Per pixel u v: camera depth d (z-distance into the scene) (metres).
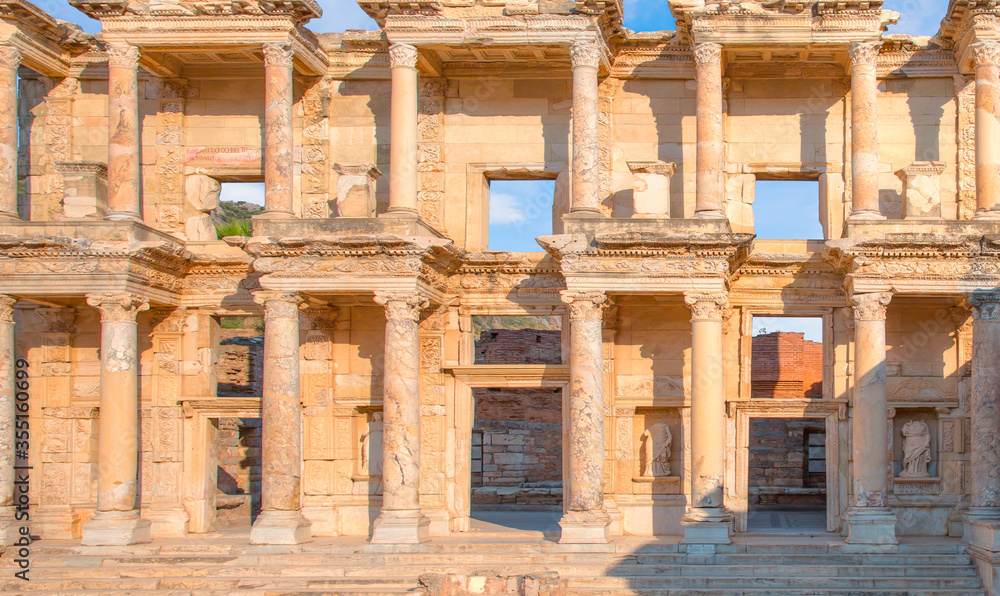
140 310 31.23
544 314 32.56
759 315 32.59
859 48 30.34
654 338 32.44
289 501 29.80
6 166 31.38
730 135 32.97
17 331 34.00
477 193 33.38
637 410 32.59
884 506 28.84
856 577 27.09
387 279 29.64
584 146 30.42
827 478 31.72
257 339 45.91
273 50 31.00
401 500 29.47
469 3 30.92
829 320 31.94
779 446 43.84
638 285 29.50
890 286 29.20
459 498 32.41
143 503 33.03
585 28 30.59
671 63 33.06
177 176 34.12
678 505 31.80
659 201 30.69
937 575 27.33
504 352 48.72
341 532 32.66
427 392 32.59
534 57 32.47
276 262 29.91
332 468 32.88
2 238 29.89
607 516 29.31
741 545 28.66
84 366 33.88
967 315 31.41
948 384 31.61
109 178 31.34
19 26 31.89
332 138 33.88
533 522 36.88
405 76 31.03
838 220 32.44
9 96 31.59
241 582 27.53
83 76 34.59
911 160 32.53
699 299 29.23
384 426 29.62
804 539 29.91
